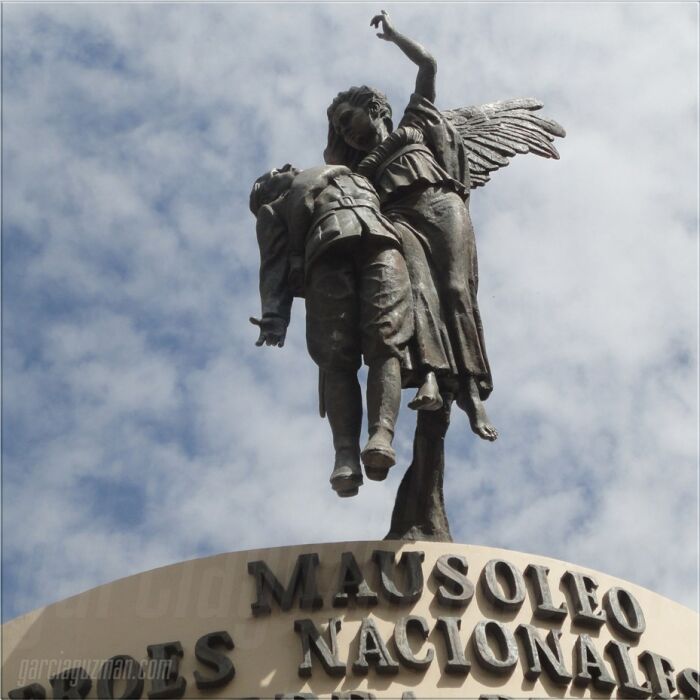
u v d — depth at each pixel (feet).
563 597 31.27
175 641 30.22
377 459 31.63
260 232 34.99
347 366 33.22
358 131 37.55
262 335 34.12
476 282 35.29
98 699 29.63
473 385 33.78
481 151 40.68
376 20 38.78
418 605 30.50
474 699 29.22
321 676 29.43
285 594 30.55
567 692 29.84
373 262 33.63
